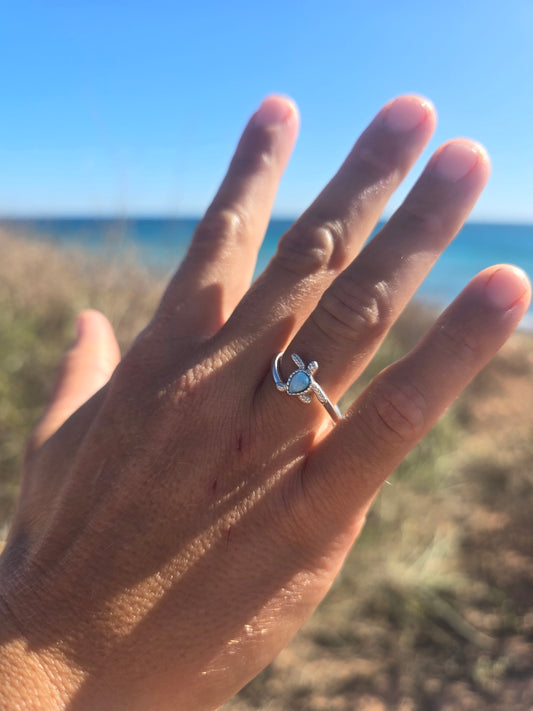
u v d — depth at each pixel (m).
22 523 0.14
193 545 0.13
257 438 0.13
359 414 0.13
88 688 0.11
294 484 0.13
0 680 0.11
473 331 0.12
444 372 0.12
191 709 0.12
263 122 0.17
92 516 0.13
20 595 0.12
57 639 0.12
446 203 0.13
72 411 0.17
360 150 0.15
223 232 0.16
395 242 0.13
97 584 0.12
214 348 0.14
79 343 0.20
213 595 0.13
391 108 0.15
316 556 0.13
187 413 0.14
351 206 0.15
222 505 0.13
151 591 0.12
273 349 0.14
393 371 0.13
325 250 0.14
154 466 0.13
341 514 0.13
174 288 0.16
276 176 0.17
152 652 0.12
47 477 0.15
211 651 0.12
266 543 0.13
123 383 0.15
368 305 0.13
